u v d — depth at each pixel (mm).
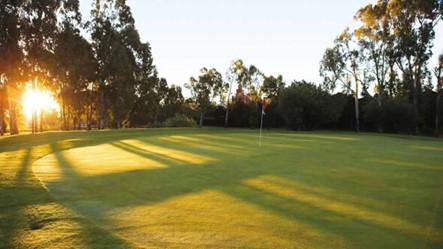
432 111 59875
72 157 16562
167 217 7023
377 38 53219
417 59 52562
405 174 12328
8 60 35781
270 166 13859
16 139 26516
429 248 5578
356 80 56562
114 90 53125
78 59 45188
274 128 64375
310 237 5977
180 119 58750
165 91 86625
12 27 35281
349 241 5820
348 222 6824
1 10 34844
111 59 50188
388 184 10570
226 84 70375
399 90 55906
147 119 68375
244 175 11867
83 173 12031
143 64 56406
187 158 16141
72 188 9586
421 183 10758
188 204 8062
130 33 52594
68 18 42500
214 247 5469
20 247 5402
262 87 77625
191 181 10789
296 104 56312
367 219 7047
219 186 10078
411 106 52250
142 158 16172
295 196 8930
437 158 16906
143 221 6742
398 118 52188
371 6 52688
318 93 57125
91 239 5711
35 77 39875
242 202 8281
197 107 70312
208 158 16141
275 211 7535
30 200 7957
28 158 15758
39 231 6059
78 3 42719
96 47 50594
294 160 15602
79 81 48344
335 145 23375
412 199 8742
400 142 27969
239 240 5781
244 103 64812
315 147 21672
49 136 29641
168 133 36656
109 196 8758
